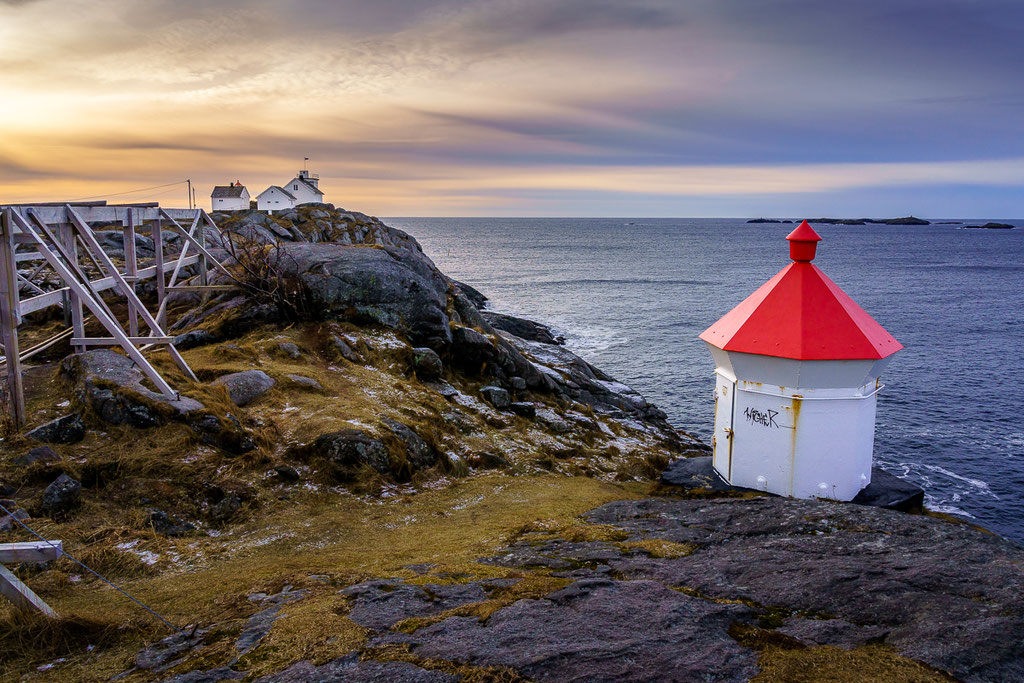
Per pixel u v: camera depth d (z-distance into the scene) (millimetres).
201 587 7648
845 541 7434
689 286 106188
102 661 5703
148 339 15219
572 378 31328
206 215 26219
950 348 57156
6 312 12078
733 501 9898
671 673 4551
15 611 6172
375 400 17500
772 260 167500
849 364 10227
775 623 5465
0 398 12586
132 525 9711
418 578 7133
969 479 29312
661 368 50000
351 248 26938
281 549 9555
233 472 11859
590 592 6090
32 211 13906
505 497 13000
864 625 5340
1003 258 173750
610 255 183875
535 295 93438
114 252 39594
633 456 20672
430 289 24938
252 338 21062
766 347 10578
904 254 188750
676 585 6543
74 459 11148
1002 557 6719
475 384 23312
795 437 10703
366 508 11711
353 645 5340
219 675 5035
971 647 4742
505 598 6121
